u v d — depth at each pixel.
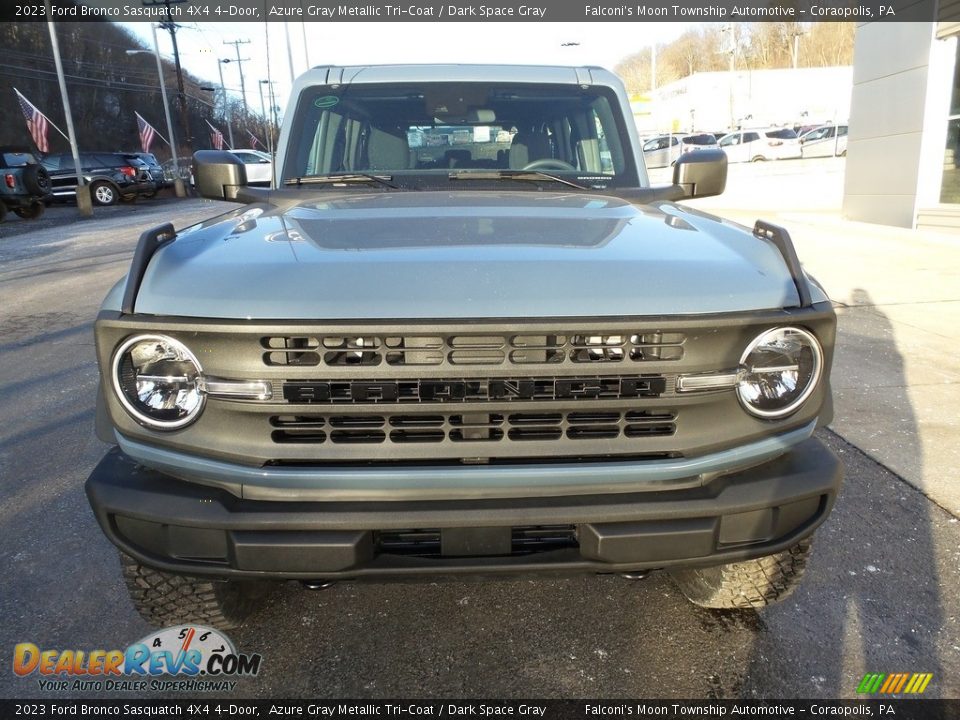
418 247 1.97
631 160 3.33
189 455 1.83
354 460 1.80
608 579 2.87
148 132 38.56
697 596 2.62
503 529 1.83
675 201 3.09
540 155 3.37
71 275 10.17
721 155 3.09
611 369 1.76
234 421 1.79
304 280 1.78
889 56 13.09
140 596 2.27
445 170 3.18
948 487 3.60
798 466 1.97
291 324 1.68
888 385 5.07
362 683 2.34
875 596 2.75
